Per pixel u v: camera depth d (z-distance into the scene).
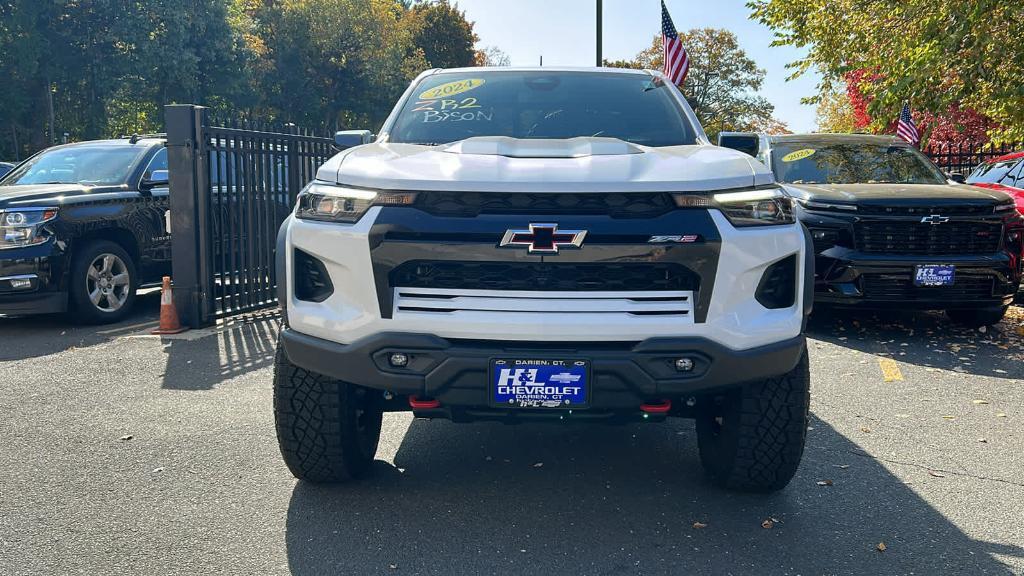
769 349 3.06
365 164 3.28
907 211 7.12
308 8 56.28
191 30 42.16
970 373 6.04
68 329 7.77
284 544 3.13
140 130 47.69
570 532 3.24
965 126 16.69
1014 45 9.54
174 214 7.65
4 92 37.22
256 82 53.16
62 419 4.79
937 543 3.16
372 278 3.03
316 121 59.31
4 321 8.27
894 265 7.09
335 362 3.12
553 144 3.64
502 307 2.97
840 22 14.23
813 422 4.80
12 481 3.79
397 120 4.24
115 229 8.20
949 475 3.92
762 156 8.84
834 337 7.41
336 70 58.56
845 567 2.95
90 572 2.90
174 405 5.09
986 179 10.02
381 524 3.31
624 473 3.92
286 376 3.42
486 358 2.96
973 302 7.16
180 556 3.03
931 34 9.84
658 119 4.22
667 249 2.95
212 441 4.38
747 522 3.35
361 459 3.71
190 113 7.54
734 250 3.01
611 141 3.72
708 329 3.00
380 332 3.04
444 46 67.12
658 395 3.00
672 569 2.93
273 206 8.77
